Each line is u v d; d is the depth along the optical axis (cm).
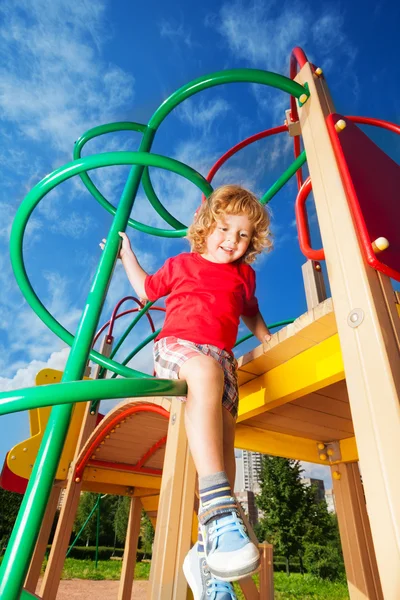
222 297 114
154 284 121
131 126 156
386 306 88
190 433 85
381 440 74
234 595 76
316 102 124
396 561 65
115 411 239
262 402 146
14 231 132
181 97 138
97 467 309
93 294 102
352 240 95
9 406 73
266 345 133
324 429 211
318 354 126
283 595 931
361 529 212
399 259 99
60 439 79
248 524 78
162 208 182
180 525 112
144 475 329
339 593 959
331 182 106
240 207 121
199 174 133
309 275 232
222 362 103
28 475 294
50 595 247
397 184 122
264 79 128
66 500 275
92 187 174
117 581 857
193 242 127
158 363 106
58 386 74
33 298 140
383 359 79
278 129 186
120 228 117
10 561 69
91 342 94
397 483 69
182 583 104
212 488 78
